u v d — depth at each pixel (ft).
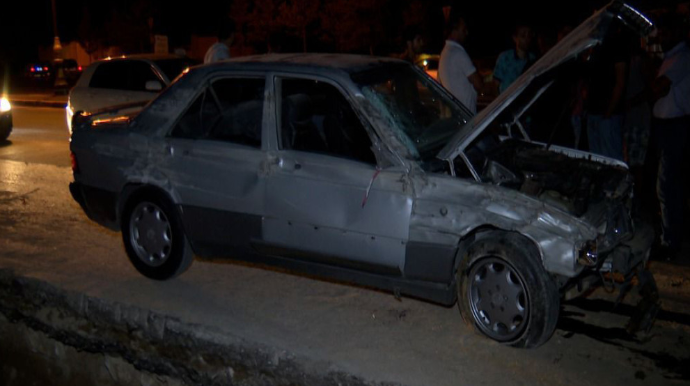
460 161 16.66
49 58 148.05
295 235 16.94
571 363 14.89
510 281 15.10
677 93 19.93
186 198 18.29
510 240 14.89
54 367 18.81
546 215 14.52
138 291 18.90
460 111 19.24
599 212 15.38
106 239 23.40
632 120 26.55
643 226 17.24
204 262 21.06
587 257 14.24
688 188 26.20
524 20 26.35
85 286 19.20
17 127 52.13
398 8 90.33
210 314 17.47
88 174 20.04
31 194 29.58
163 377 16.76
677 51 20.01
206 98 18.42
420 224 15.47
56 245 22.81
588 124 24.34
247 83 17.80
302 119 17.17
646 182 29.48
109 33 114.83
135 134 19.02
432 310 17.54
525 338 14.98
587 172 16.69
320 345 15.79
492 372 14.52
